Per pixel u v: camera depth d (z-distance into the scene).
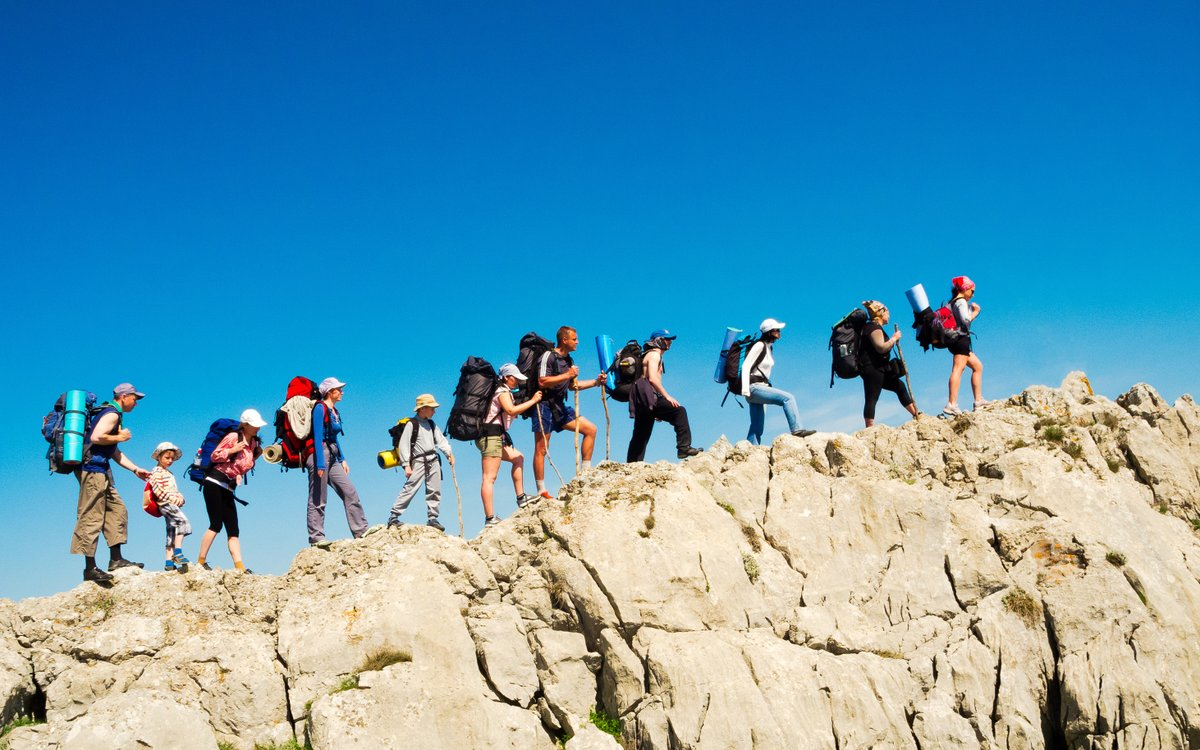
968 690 15.23
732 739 14.35
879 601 16.34
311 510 16.70
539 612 16.06
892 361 19.47
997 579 16.25
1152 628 15.46
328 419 16.83
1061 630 15.63
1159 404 19.25
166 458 16.41
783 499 17.48
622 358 18.97
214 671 15.16
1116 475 18.09
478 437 17.20
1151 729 14.73
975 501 17.41
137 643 15.24
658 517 16.55
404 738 14.46
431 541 16.64
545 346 18.05
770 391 19.00
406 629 15.43
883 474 17.75
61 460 15.27
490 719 14.92
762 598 16.22
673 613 15.66
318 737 14.33
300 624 15.71
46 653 15.09
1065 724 15.14
